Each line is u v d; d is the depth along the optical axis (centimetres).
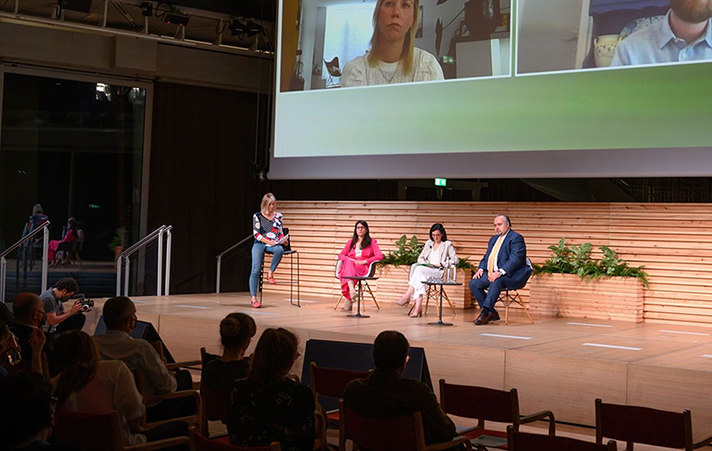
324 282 1115
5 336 382
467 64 870
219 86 1309
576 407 584
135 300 1009
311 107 979
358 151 945
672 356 601
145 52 1213
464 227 1011
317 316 849
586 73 795
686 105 744
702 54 735
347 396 356
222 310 888
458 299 977
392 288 1034
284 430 311
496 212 992
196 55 1272
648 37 762
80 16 1166
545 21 818
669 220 881
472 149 866
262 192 1348
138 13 1185
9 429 229
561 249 939
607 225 920
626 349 636
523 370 610
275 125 1006
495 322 836
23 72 1162
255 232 942
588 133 796
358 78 946
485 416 403
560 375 591
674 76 749
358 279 845
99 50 1195
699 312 859
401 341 352
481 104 861
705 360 583
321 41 973
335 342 525
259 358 316
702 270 859
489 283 820
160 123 1264
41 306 474
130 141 1257
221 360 397
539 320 869
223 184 1320
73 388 358
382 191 1310
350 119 951
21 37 1137
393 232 1066
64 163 1206
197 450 293
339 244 1106
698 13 735
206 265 1303
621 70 776
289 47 997
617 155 780
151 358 425
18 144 1170
